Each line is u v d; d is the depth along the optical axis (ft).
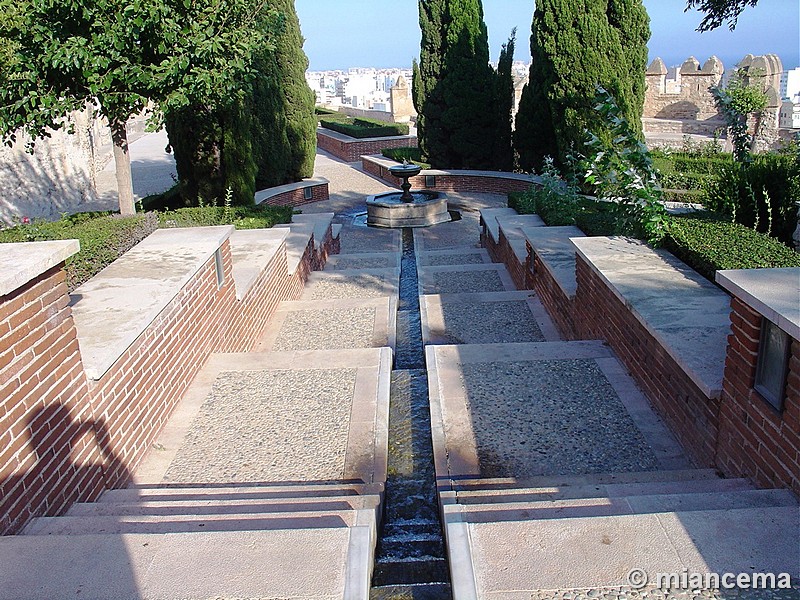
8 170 39.55
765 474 9.64
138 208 34.24
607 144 40.70
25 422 9.21
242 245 25.04
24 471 9.11
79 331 12.39
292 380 16.07
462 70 54.65
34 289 9.63
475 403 14.39
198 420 14.34
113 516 9.24
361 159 73.36
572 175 36.24
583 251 19.15
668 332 13.07
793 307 8.88
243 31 24.21
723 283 10.45
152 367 13.67
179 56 22.53
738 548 7.42
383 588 8.86
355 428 13.60
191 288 16.17
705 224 20.06
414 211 45.73
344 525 8.91
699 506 8.70
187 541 7.82
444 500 10.23
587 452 12.41
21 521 8.98
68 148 48.75
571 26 41.47
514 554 7.41
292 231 33.06
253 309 21.71
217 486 11.81
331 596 6.86
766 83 57.93
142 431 12.94
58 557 7.63
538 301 24.59
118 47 21.07
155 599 6.93
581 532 7.72
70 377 10.45
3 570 7.46
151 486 11.97
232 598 6.90
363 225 47.09
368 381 15.79
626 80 42.47
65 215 26.53
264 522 8.98
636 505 8.86
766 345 9.63
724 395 10.85
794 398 8.85
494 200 52.95
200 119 35.94
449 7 53.62
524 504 9.11
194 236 18.98
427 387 16.87
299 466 12.34
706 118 64.08
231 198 37.42
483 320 22.94
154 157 77.87
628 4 41.45
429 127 58.18
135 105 23.97
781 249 17.06
